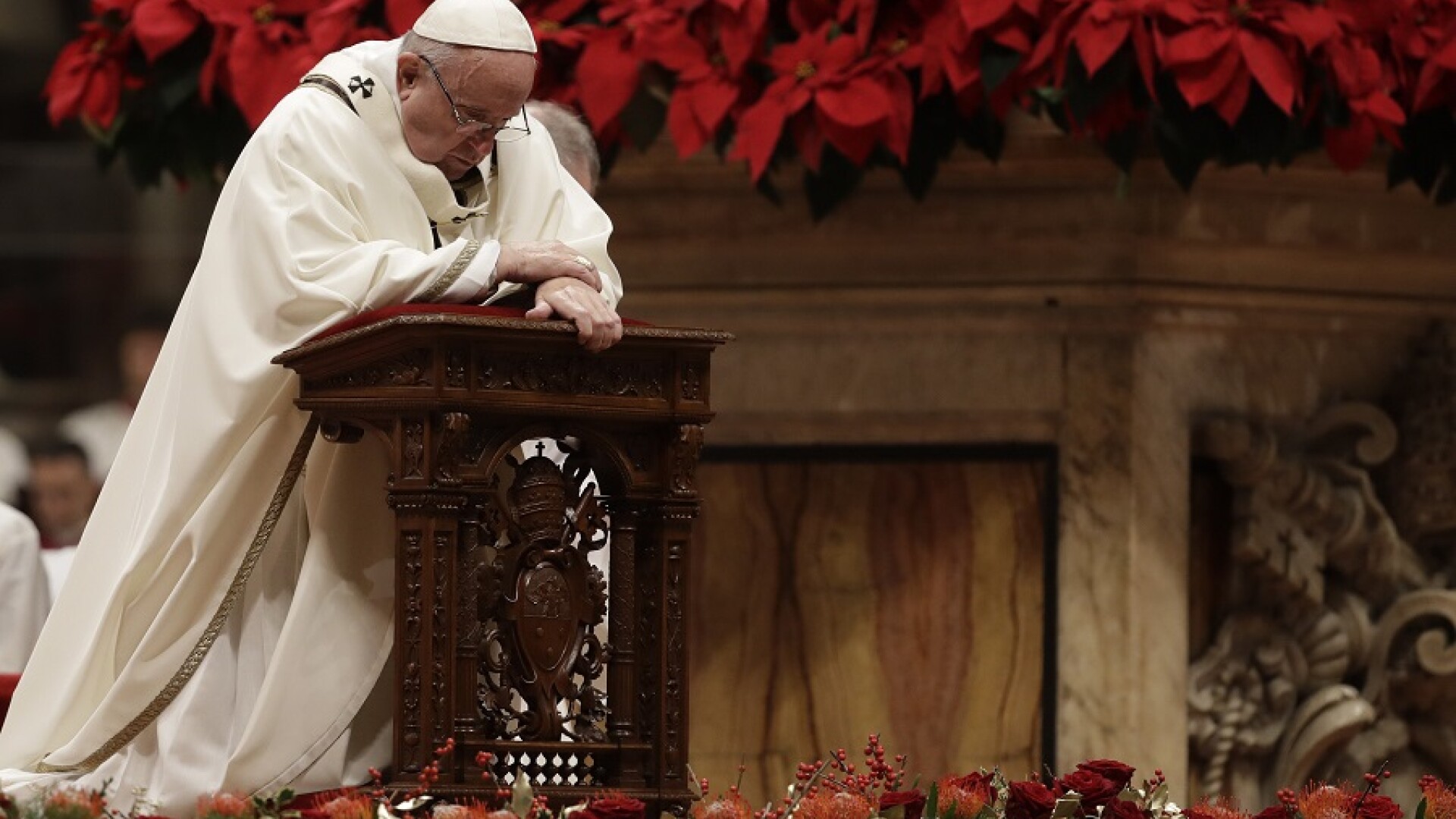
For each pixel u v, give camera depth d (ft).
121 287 158.40
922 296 75.61
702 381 52.60
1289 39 67.05
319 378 52.85
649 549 52.60
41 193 158.71
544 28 70.90
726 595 76.95
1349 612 77.71
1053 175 73.82
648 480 52.49
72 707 56.03
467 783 50.44
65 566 81.97
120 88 73.51
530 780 51.49
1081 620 74.84
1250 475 76.18
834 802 50.08
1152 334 75.20
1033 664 75.05
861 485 76.64
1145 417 74.95
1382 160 75.20
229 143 73.56
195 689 54.49
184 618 54.70
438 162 55.77
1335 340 78.64
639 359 52.13
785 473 77.05
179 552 54.60
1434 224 78.33
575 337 50.96
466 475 50.60
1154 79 68.33
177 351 56.80
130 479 57.00
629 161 75.51
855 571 76.33
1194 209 74.38
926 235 75.05
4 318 157.38
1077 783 51.11
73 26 162.09
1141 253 74.33
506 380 50.62
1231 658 76.59
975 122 70.69
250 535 54.70
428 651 50.19
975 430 75.97
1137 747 74.64
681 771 52.34
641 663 52.49
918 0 69.15
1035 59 67.10
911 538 76.18
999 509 75.66
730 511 77.20
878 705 75.87
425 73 54.80
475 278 53.11
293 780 53.52
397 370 50.78
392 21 70.18
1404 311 79.00
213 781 54.03
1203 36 66.49
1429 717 78.07
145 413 57.16
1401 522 78.74
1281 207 75.61
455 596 50.39
